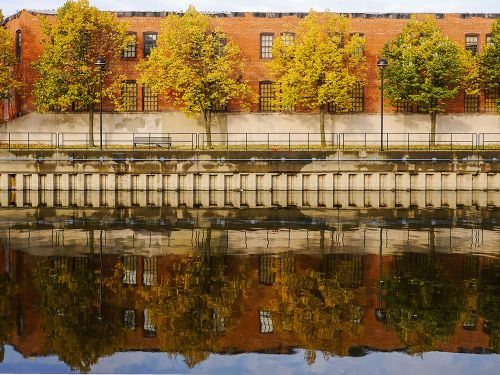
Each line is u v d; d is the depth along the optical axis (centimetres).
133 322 1750
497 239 2812
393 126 5284
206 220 3338
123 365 1472
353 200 4103
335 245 2692
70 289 2047
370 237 2866
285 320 1766
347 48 4897
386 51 4966
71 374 1437
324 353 1549
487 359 1518
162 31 5016
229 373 1431
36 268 2306
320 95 4753
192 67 4844
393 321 1758
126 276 2203
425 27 4981
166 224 3209
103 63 4191
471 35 5359
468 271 2266
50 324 1730
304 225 3183
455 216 3469
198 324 1739
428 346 1590
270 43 5294
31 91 5059
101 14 4831
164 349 1567
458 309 1855
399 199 4141
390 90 4859
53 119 5128
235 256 2492
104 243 2733
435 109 4881
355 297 1966
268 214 3553
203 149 4472
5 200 4103
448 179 4366
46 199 4138
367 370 1454
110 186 4272
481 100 5306
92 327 1716
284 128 5253
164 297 1966
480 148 4797
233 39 5259
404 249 2609
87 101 4734
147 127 5188
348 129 5284
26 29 5122
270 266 2338
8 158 4234
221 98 4891
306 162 4300
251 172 4291
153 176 4294
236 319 1772
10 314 1808
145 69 4978
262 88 5291
